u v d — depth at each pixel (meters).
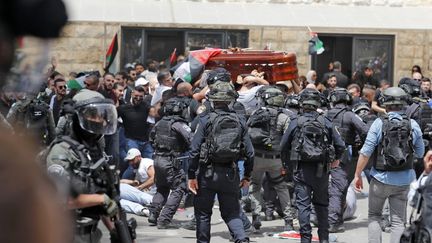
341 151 17.02
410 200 10.65
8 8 2.71
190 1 42.38
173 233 19.95
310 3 43.50
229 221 15.70
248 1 42.94
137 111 25.17
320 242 16.91
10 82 2.78
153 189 23.81
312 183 16.67
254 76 22.62
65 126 9.63
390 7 43.78
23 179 2.54
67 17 2.91
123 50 40.62
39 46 2.82
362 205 24.73
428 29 42.34
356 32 42.03
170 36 41.09
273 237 19.61
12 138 2.63
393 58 42.41
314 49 34.78
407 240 10.27
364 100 26.94
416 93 22.59
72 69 40.25
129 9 41.25
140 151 25.33
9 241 2.48
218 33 41.22
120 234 9.25
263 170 19.75
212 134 15.38
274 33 41.56
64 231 2.60
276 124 19.64
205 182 15.58
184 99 22.28
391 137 15.58
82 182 9.07
